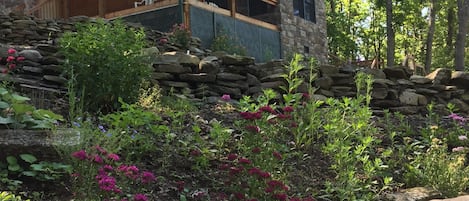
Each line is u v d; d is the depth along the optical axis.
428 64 19.27
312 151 4.39
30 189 3.01
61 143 3.13
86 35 4.77
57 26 8.41
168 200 3.21
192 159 3.80
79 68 4.69
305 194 3.63
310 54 14.66
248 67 6.56
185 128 4.45
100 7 11.08
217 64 6.35
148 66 5.14
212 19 10.90
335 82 6.82
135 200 2.66
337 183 3.84
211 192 3.44
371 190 3.88
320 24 15.45
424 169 4.34
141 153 3.70
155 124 4.20
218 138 4.06
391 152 4.46
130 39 4.98
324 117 4.88
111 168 2.87
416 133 5.43
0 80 4.77
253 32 12.23
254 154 3.56
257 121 3.87
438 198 3.97
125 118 3.82
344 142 4.24
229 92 6.31
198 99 5.88
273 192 3.10
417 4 21.08
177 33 8.89
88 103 4.67
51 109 4.54
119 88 4.74
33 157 3.08
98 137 3.48
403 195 3.92
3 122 3.34
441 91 7.36
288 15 13.77
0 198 2.51
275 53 13.06
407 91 7.04
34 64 5.59
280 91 6.36
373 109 6.75
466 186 4.19
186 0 10.17
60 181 3.09
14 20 8.24
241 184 3.22
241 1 13.48
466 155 4.93
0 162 3.07
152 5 10.45
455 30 24.44
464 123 6.06
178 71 6.10
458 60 13.34
